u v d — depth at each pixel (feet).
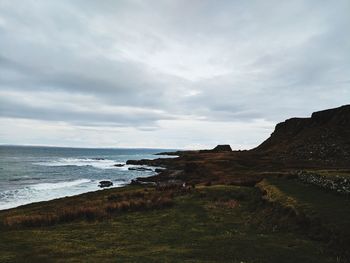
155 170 418.31
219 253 57.21
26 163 541.75
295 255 54.39
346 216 67.56
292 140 504.84
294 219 75.00
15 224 85.81
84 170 435.53
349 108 497.46
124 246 64.18
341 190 93.50
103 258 56.08
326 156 373.40
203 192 131.34
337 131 452.35
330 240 58.90
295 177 146.82
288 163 319.06
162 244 65.36
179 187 154.71
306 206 78.74
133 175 374.02
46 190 239.91
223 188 137.90
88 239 70.03
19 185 264.93
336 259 51.55
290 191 104.42
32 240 69.00
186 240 67.92
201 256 55.88
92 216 94.43
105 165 545.44
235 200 115.96
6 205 179.63
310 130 510.99
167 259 54.49
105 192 168.35
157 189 153.58
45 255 58.34
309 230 66.95
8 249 62.34
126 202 110.01
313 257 53.06
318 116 537.24
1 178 310.24
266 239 65.51
